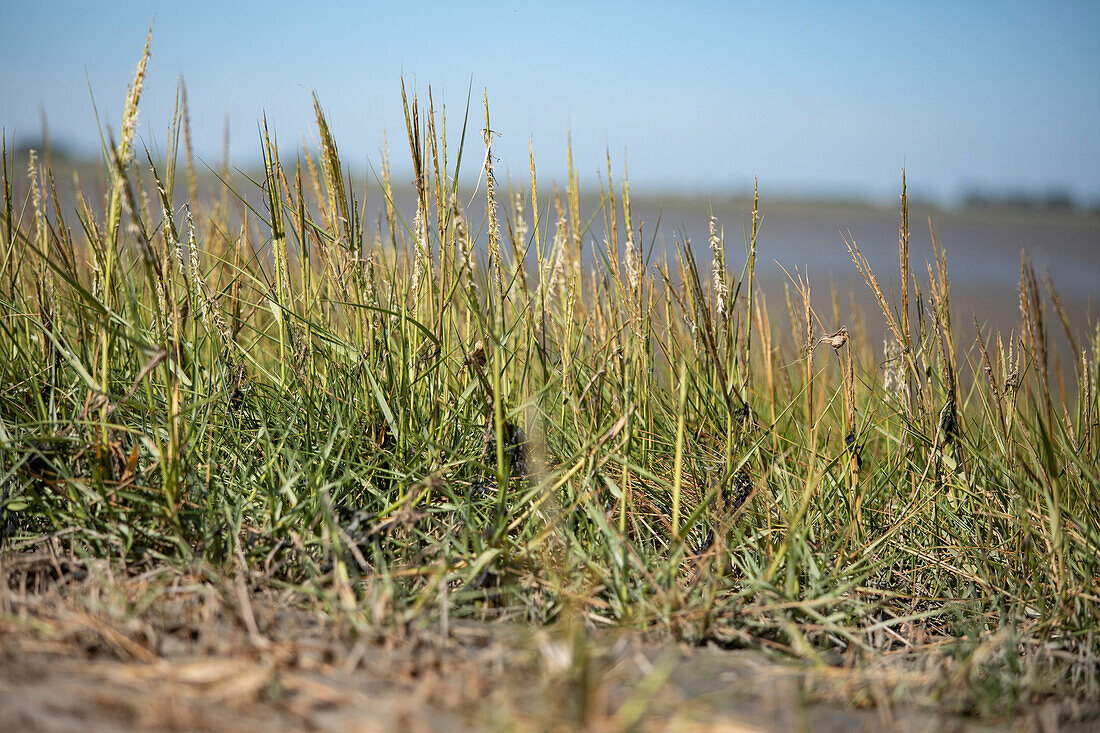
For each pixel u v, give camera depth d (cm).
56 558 218
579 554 238
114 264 258
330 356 278
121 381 260
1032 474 264
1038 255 1934
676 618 217
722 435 280
